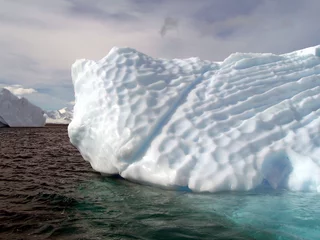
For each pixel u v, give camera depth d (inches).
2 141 673.0
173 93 218.4
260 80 227.6
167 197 167.0
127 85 223.8
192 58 263.6
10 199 181.5
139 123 198.7
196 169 168.1
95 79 237.6
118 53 249.1
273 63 250.5
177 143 182.5
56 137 896.3
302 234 117.0
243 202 149.8
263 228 122.9
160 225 130.2
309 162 162.7
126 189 187.9
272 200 151.3
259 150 173.0
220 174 162.2
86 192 193.0
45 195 188.9
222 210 142.1
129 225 132.1
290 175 166.6
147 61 250.1
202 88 224.1
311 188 161.2
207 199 155.5
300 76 233.1
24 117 1600.6
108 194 183.5
